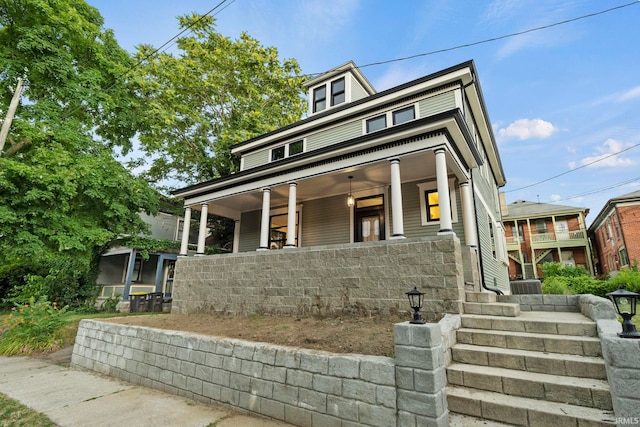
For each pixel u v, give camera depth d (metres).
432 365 2.72
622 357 2.40
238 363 4.07
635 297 2.56
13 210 8.30
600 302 4.09
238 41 16.11
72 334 8.88
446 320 4.43
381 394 2.94
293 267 7.10
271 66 16.73
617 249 19.78
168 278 17.80
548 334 4.00
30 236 8.31
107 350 6.00
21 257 10.09
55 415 3.81
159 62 14.77
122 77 11.73
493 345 4.05
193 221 17.98
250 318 6.99
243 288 7.93
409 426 2.72
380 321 5.41
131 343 5.58
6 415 3.82
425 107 8.81
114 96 11.83
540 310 5.68
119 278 18.03
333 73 12.45
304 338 4.52
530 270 24.27
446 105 8.48
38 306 8.17
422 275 5.42
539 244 24.08
